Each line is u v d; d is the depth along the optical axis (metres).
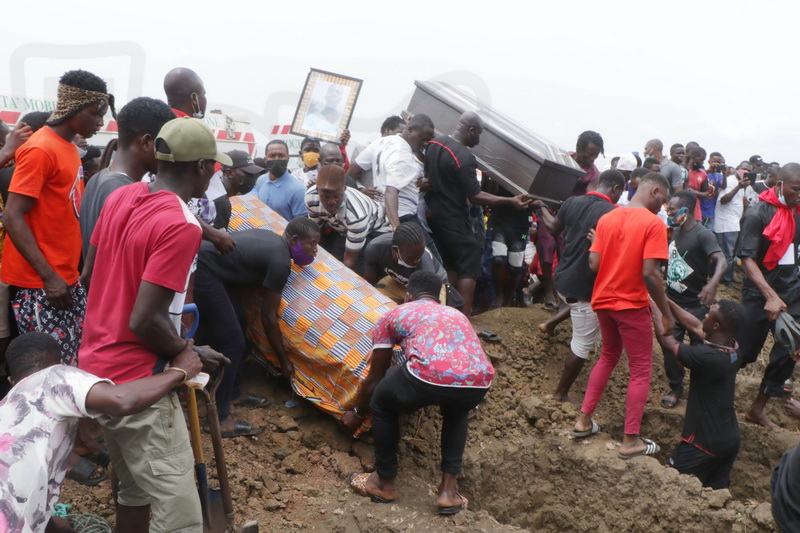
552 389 5.86
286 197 5.72
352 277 4.65
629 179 8.48
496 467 4.98
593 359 6.28
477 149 6.20
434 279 4.04
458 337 3.70
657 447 4.84
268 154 5.80
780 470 3.03
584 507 4.88
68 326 3.61
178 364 2.58
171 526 2.65
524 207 5.84
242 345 4.29
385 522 3.76
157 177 2.72
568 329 6.48
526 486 5.08
